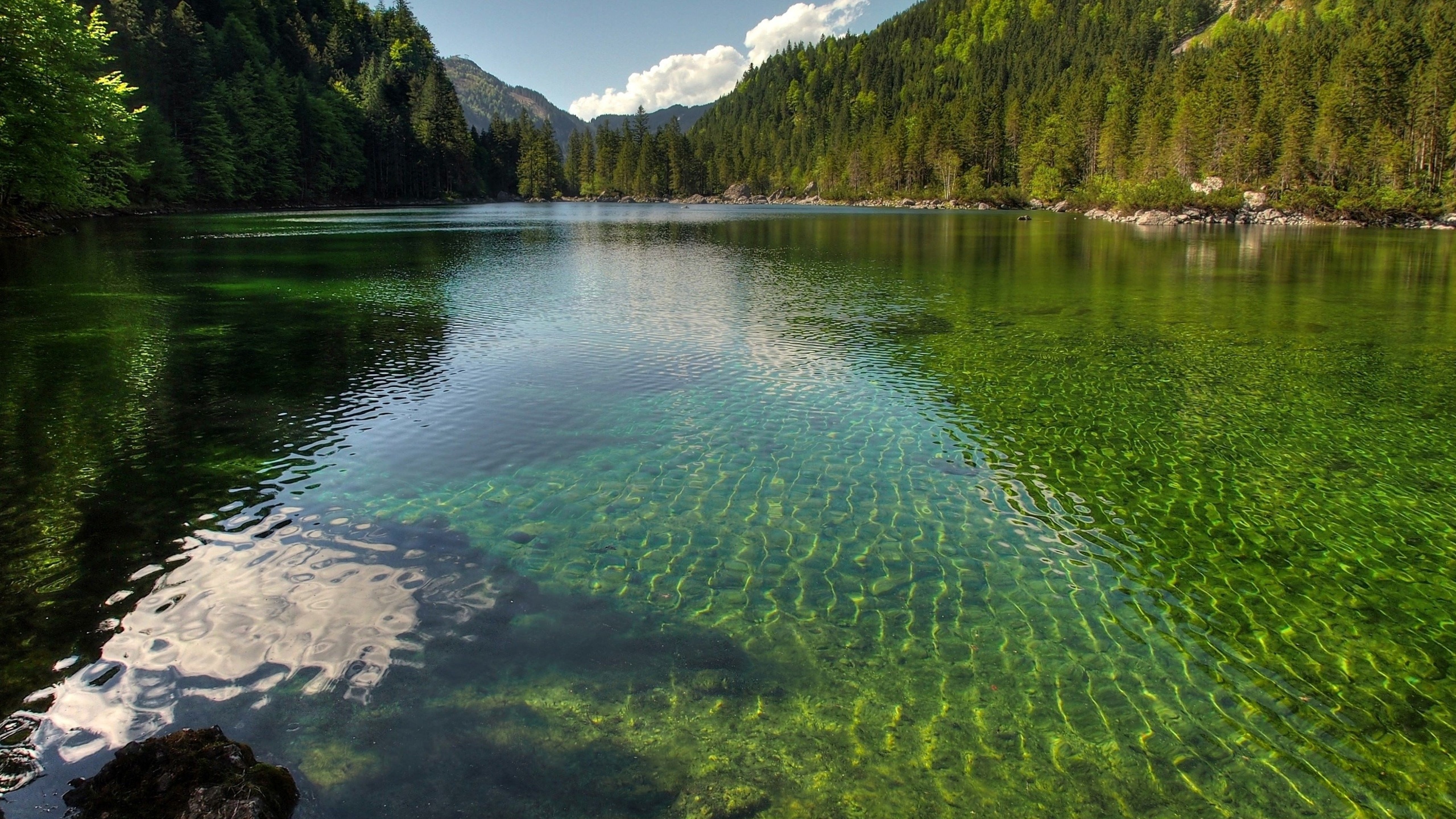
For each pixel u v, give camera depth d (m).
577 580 7.69
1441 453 11.82
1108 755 5.43
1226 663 6.60
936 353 18.36
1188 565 8.37
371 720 5.43
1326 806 5.00
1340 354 18.58
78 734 5.12
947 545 8.70
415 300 24.89
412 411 13.09
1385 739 5.65
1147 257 43.62
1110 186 106.69
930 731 5.62
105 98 42.16
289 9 128.88
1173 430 12.92
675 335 19.88
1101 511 9.74
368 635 6.51
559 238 55.12
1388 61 89.00
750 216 101.12
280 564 7.72
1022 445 12.12
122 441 11.23
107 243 40.47
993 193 136.38
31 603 6.81
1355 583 8.02
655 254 43.53
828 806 4.85
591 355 17.48
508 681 5.97
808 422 13.03
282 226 58.47
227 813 4.15
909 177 154.00
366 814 4.57
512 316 22.34
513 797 4.77
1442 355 18.38
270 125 91.38
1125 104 121.56
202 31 93.31
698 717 5.67
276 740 5.18
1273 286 31.00
